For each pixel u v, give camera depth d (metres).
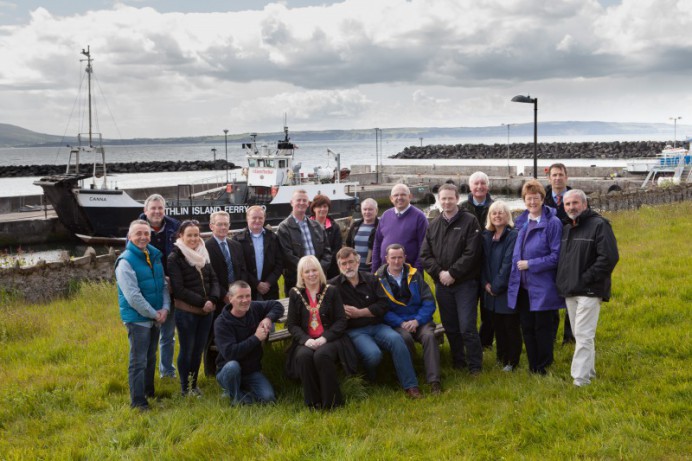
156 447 5.97
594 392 6.61
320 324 7.26
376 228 9.54
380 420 6.37
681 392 6.40
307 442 5.86
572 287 6.85
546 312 7.43
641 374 7.09
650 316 9.09
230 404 7.04
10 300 13.92
